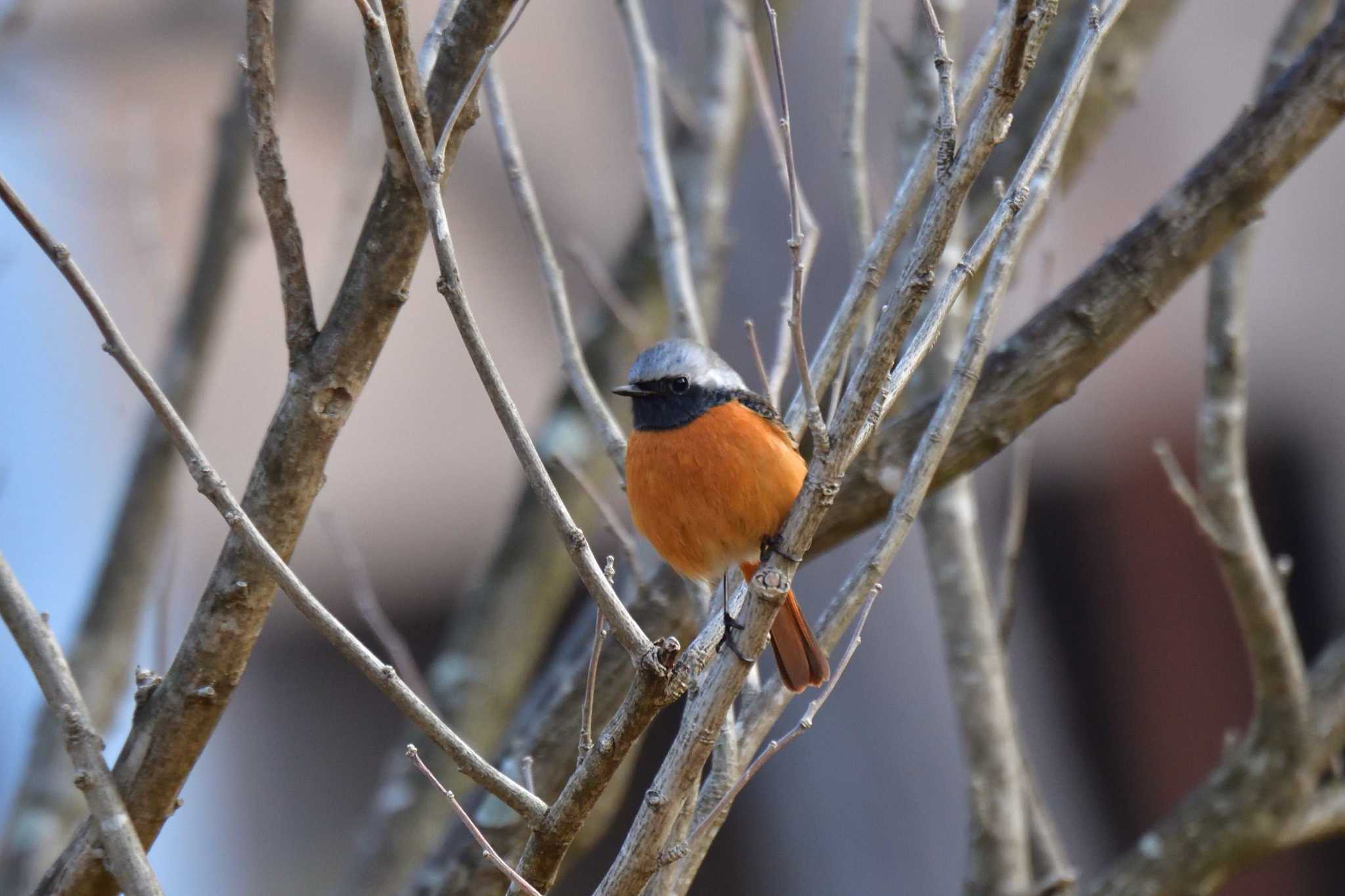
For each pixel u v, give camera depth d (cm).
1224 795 902
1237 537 857
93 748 528
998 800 854
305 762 1565
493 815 781
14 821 941
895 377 534
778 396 715
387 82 518
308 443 585
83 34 1591
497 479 1574
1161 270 710
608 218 1731
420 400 1593
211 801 1533
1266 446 1714
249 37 549
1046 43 1026
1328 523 1689
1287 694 885
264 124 561
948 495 889
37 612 538
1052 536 1703
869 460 718
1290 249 1728
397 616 1552
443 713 1081
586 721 530
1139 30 1025
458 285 504
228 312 1062
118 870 517
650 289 1145
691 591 745
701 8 1686
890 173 1509
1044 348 717
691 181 1076
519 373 1620
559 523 503
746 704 638
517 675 1105
